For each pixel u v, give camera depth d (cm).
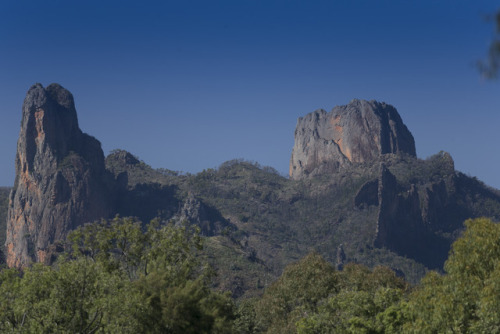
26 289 4362
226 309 6141
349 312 5294
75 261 4709
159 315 5109
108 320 4434
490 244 3734
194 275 6600
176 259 6356
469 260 3784
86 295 4500
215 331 5394
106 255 6162
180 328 5172
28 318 4359
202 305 5359
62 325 4428
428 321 3903
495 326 3500
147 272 6112
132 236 6388
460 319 3653
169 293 5250
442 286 3897
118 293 4581
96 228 6353
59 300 4409
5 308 4384
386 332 4850
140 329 4828
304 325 5512
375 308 5231
